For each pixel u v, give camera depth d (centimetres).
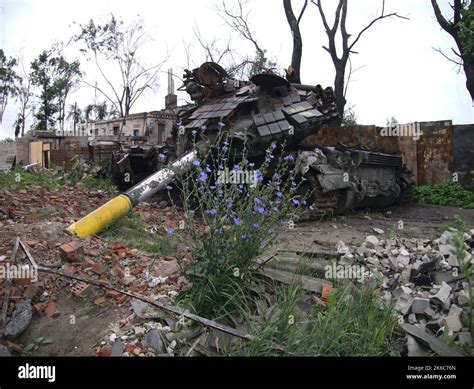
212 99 993
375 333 355
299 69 2059
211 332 356
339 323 358
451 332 367
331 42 2112
